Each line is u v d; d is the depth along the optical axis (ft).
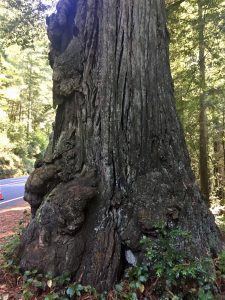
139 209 13.80
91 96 15.65
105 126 14.97
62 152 15.90
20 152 112.27
